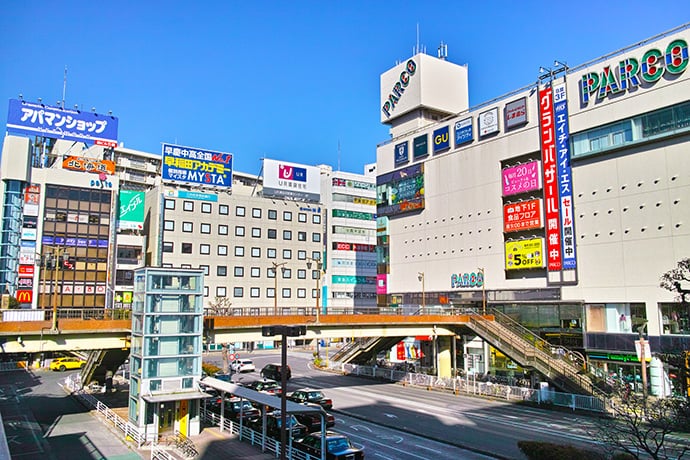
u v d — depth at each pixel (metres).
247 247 97.81
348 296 113.62
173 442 31.59
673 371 43.31
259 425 35.91
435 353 61.59
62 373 69.12
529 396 43.62
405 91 76.62
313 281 104.56
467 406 43.25
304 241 104.81
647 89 46.69
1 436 16.33
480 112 62.84
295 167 106.75
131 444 31.59
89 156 106.75
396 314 56.09
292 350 105.81
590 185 50.78
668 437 29.97
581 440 30.98
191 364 35.09
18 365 74.75
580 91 52.19
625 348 46.66
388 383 57.62
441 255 66.81
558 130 53.62
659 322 44.66
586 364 46.00
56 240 82.69
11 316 35.31
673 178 44.69
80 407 44.44
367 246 118.94
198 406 34.75
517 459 27.67
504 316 56.72
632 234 47.19
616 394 37.94
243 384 51.97
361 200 119.62
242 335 42.75
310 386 55.34
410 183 71.88
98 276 85.12
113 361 48.97
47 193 83.31
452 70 77.44
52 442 32.19
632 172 47.62
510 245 57.72
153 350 34.00
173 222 91.44
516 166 57.88
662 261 44.84
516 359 47.78
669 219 44.72
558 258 52.66
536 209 55.47
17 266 80.44
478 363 60.53
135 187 120.00
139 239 90.56
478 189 62.53
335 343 120.56
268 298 98.81
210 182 95.25
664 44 45.75
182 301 35.41
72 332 36.16
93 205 86.38
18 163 81.31
